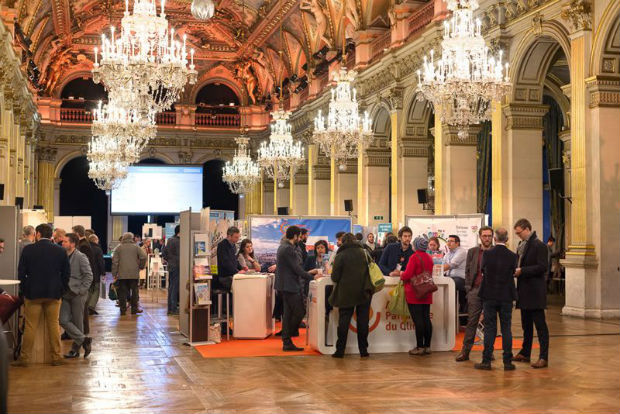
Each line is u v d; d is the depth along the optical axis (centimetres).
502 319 791
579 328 1124
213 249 1148
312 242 1355
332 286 934
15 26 2280
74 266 875
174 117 3762
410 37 2042
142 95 1401
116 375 768
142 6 1295
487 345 793
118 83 1320
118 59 1289
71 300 882
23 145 2592
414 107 2059
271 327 1119
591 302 1259
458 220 1170
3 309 743
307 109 3005
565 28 1339
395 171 2091
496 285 785
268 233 1331
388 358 882
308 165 3044
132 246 1434
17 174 2472
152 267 1808
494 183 1545
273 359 874
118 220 3541
